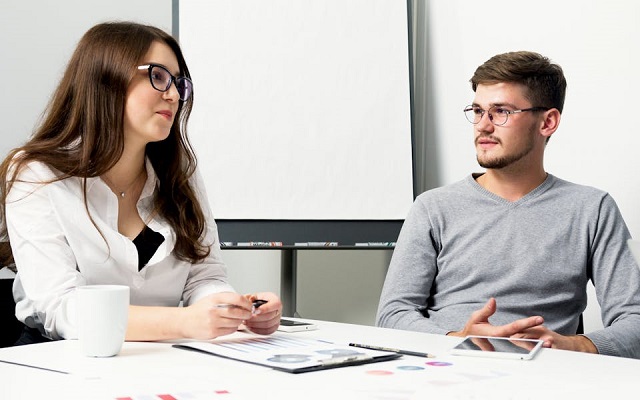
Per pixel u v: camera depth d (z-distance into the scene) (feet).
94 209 4.77
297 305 9.83
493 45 8.47
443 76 9.08
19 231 4.49
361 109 8.72
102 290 3.30
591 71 7.54
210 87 8.46
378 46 8.82
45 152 4.74
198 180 5.57
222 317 3.69
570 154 7.75
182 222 5.08
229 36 8.52
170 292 5.01
